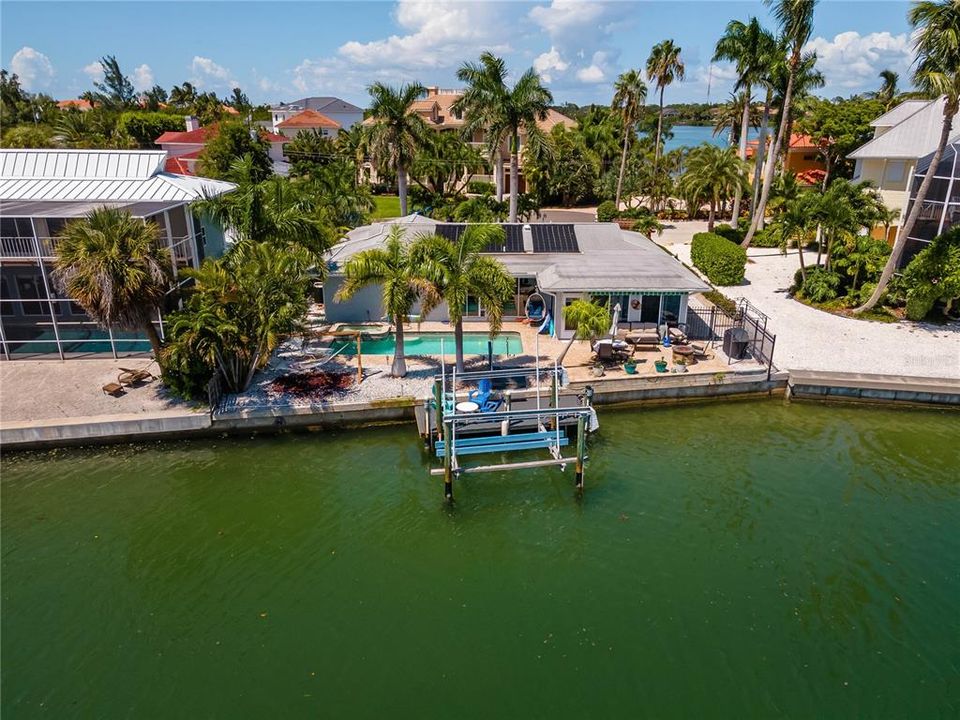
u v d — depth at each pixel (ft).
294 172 178.70
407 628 43.86
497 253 102.01
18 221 95.09
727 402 77.77
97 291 63.67
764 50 147.95
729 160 158.92
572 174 234.99
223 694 38.83
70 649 41.98
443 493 59.93
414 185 237.66
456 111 137.80
